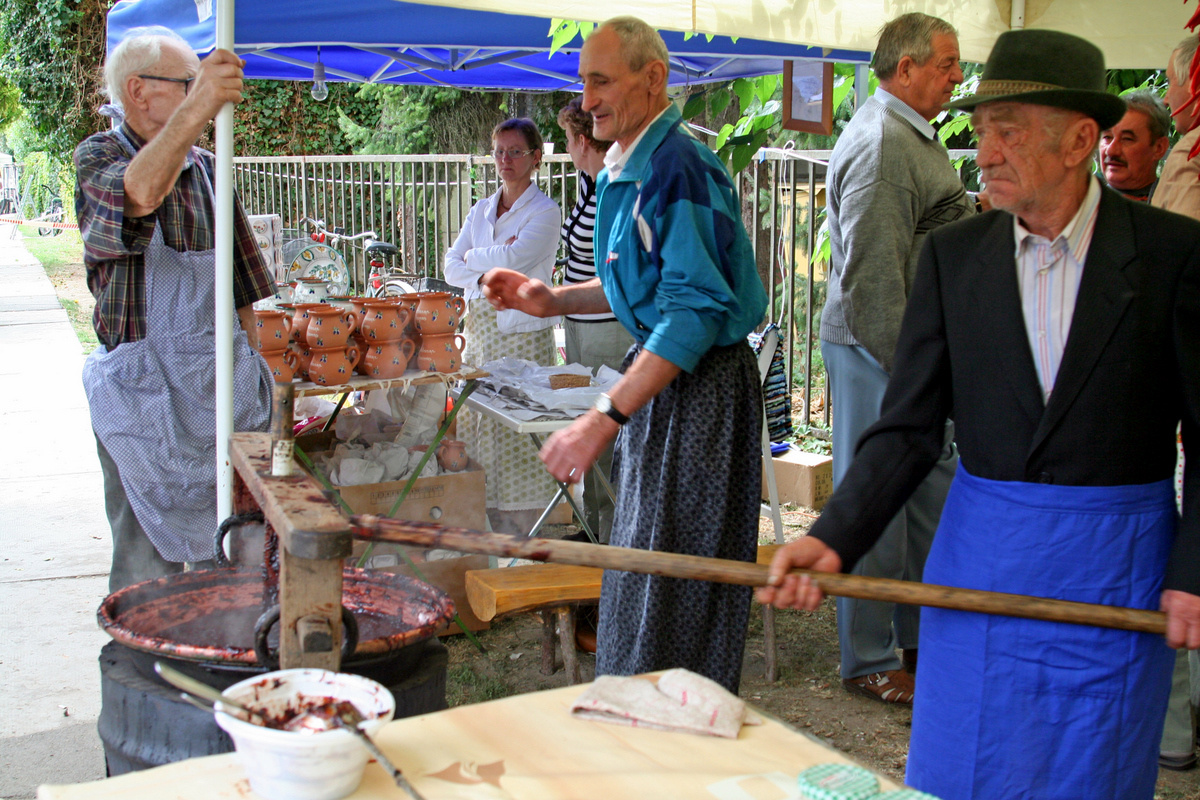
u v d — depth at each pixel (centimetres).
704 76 626
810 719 331
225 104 266
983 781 180
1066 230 170
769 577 164
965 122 516
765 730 145
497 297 281
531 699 151
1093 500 171
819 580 164
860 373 319
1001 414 176
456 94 1130
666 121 233
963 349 180
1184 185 273
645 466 239
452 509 380
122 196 277
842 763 134
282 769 121
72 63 1263
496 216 480
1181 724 296
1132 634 170
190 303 299
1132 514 172
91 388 295
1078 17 386
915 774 193
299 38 463
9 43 1318
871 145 298
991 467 179
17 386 835
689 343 217
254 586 221
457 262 488
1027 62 169
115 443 295
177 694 181
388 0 417
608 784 128
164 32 309
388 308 344
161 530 302
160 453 296
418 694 195
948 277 183
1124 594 172
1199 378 166
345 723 132
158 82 289
